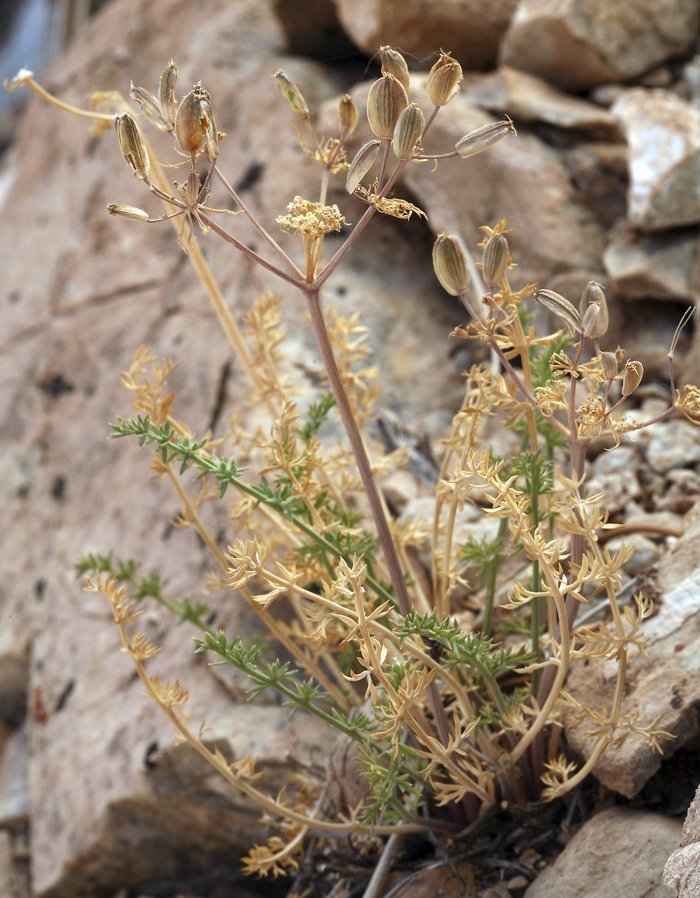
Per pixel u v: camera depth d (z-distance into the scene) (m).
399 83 0.42
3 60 1.41
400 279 0.63
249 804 0.54
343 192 0.63
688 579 0.48
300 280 0.44
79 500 0.67
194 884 0.57
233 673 0.55
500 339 0.45
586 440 0.43
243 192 0.66
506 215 0.60
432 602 0.52
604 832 0.45
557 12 0.61
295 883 0.51
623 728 0.45
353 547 0.47
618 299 0.58
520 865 0.47
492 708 0.48
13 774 0.66
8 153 1.31
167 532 0.61
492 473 0.43
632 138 0.59
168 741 0.54
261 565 0.43
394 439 0.57
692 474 0.54
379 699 0.44
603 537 0.52
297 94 0.45
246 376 0.60
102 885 0.58
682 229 0.58
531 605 0.49
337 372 0.44
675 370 0.57
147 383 0.49
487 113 0.61
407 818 0.47
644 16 0.62
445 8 0.63
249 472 0.57
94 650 0.61
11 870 0.62
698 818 0.42
